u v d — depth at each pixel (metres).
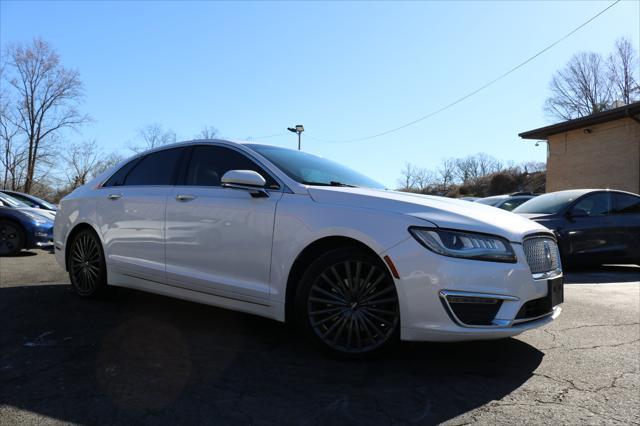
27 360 3.09
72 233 5.05
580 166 19.41
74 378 2.80
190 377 2.86
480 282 2.85
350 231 3.07
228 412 2.42
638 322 4.39
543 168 57.00
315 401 2.56
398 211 3.05
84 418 2.33
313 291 3.24
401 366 3.10
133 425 2.27
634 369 3.14
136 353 3.26
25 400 2.51
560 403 2.60
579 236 7.60
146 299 4.95
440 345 3.56
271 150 4.06
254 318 4.25
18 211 9.16
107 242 4.62
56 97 37.38
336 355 3.17
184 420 2.33
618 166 17.81
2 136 35.72
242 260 3.55
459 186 58.50
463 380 2.90
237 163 3.93
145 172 4.59
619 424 2.36
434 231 2.91
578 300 5.40
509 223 3.15
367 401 2.57
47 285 5.70
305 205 3.33
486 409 2.51
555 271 3.33
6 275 6.46
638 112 16.75
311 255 3.37
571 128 19.31
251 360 3.17
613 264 8.30
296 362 3.14
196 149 4.28
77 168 37.78
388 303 3.04
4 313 4.28
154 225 4.17
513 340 3.75
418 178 59.59
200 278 3.78
